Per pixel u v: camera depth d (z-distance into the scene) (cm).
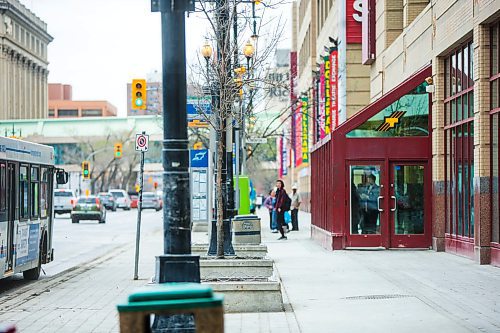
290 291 1495
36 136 11750
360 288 1529
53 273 2103
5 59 12512
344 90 3978
